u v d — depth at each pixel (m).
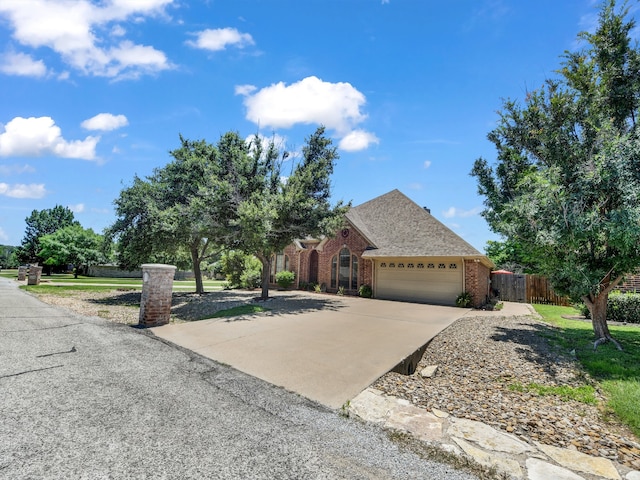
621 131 8.49
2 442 2.99
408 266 17.73
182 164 16.98
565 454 3.20
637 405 4.29
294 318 10.72
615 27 8.65
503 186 10.46
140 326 8.96
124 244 16.23
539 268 8.77
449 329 9.62
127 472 2.62
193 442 3.15
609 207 7.07
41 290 18.92
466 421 3.89
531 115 9.46
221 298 16.78
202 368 5.51
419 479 2.70
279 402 4.24
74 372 5.02
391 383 5.15
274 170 15.66
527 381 5.51
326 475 2.70
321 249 21.89
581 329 9.86
